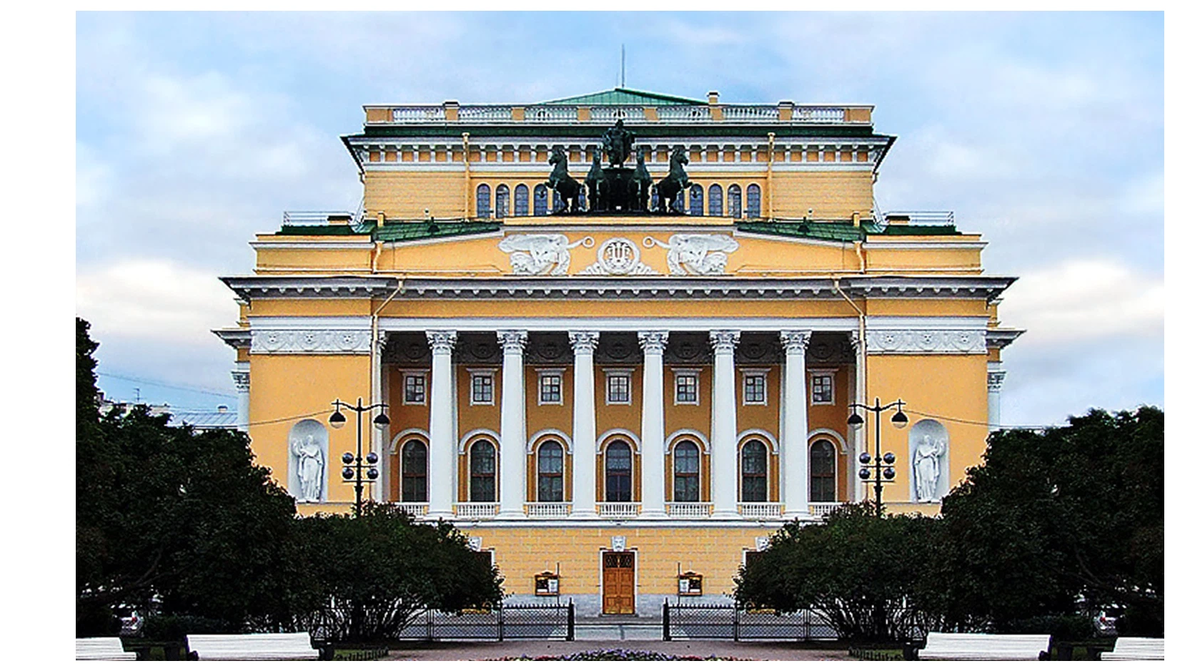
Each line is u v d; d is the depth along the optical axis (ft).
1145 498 185.47
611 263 279.28
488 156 314.35
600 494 294.05
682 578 273.13
